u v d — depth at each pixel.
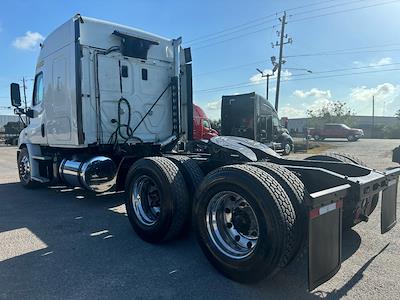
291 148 20.73
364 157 16.83
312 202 2.88
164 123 7.64
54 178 7.38
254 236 3.40
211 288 3.25
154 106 7.44
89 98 6.43
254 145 5.30
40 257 4.01
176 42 7.62
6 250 4.23
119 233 4.90
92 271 3.62
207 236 3.60
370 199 4.27
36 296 3.11
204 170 4.91
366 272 3.54
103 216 5.83
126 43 6.84
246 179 3.22
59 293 3.16
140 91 7.18
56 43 6.82
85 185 6.39
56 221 5.53
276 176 3.33
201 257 4.00
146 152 7.28
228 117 17.36
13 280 3.43
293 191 3.21
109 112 6.70
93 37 6.47
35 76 7.80
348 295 3.09
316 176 3.91
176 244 4.43
